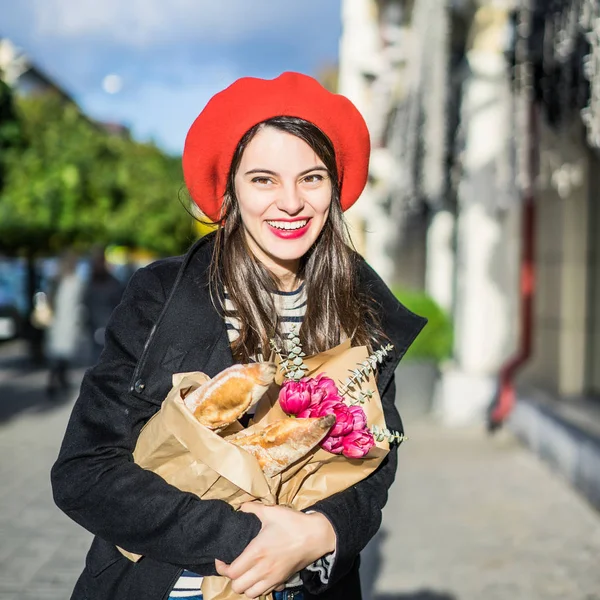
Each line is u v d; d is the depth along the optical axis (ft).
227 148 5.54
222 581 4.94
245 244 5.71
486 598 12.99
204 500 4.77
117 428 4.95
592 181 24.70
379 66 38.78
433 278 36.17
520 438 25.23
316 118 5.53
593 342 25.21
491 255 27.76
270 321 5.55
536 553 15.17
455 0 25.71
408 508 18.13
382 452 5.15
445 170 27.94
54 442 25.80
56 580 13.79
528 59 16.53
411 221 43.04
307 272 5.94
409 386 29.27
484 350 28.19
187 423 4.61
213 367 5.20
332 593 5.48
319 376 5.25
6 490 19.69
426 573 14.08
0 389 38.78
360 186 6.18
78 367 48.34
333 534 4.86
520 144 20.04
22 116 53.78
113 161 63.41
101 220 59.00
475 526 16.83
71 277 36.55
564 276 25.20
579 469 19.45
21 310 57.06
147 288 5.27
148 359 5.03
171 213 75.05
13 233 51.55
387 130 39.22
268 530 4.69
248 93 5.43
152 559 5.03
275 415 5.12
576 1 12.96
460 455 23.59
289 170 5.39
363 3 39.40
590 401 23.76
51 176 54.60
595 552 15.28
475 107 27.09
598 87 12.66
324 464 5.16
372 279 6.18
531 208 26.21
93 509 4.78
